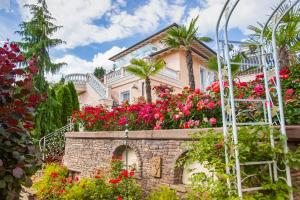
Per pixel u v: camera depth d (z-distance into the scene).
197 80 16.84
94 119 7.86
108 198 5.12
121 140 6.22
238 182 3.01
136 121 6.45
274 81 3.54
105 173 6.00
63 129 10.25
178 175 4.75
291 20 6.01
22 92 2.33
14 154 2.15
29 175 2.35
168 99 5.88
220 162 3.27
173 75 15.27
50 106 12.34
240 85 4.95
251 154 3.20
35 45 12.99
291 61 6.39
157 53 16.27
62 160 9.10
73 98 14.37
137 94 14.43
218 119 4.93
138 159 5.61
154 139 5.28
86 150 7.53
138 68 10.49
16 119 2.20
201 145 3.53
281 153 3.12
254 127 3.25
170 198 4.28
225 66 3.58
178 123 5.46
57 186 5.81
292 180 3.26
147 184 5.31
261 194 3.06
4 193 2.12
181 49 15.61
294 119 3.79
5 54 2.36
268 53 3.94
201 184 3.61
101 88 16.34
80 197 5.20
